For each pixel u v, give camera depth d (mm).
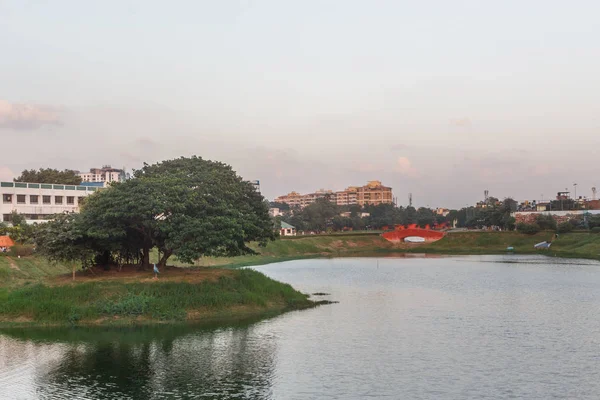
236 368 39250
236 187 73375
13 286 63375
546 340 47531
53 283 59938
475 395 33344
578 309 63125
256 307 61188
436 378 36781
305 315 59188
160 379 36781
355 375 37562
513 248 169875
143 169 75188
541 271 107688
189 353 43219
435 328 52562
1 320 53156
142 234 66312
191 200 61188
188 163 76062
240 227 62719
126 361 41031
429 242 195625
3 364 40281
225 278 63625
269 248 162000
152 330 50969
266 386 35250
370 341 47219
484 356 42281
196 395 33625
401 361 40938
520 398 32781
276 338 48312
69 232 59281
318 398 32969
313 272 112438
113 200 60375
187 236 59281
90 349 44438
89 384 35844
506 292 77750
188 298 57062
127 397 33312
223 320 55844
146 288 57750
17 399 33156
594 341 47094
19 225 97500
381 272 111312
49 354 42906
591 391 34000
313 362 40719
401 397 33062
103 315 53812
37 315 53250
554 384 35406
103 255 67312
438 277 99750
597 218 188250
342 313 60656
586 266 117562
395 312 61312
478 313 60688
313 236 195125
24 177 179375
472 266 122938
